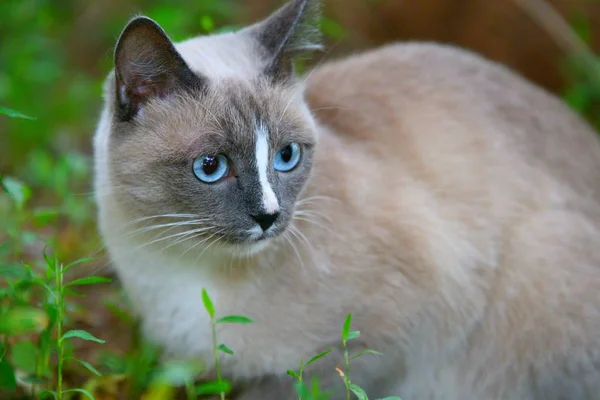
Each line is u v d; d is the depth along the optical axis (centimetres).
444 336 347
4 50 616
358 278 321
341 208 324
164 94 302
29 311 331
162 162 295
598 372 338
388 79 365
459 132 356
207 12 568
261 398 336
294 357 323
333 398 341
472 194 348
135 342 364
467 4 594
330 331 321
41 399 306
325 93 359
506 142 360
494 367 352
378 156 346
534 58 588
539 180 356
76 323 396
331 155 332
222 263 316
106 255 350
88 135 582
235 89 300
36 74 590
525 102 373
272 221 297
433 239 336
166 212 302
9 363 318
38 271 402
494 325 349
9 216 436
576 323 337
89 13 696
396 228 329
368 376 336
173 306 328
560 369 341
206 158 294
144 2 667
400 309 329
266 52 324
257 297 318
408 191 340
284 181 308
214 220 299
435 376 355
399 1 606
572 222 350
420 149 351
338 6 609
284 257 315
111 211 317
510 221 349
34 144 567
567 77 579
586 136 379
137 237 315
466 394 358
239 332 321
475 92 369
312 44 329
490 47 593
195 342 331
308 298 317
